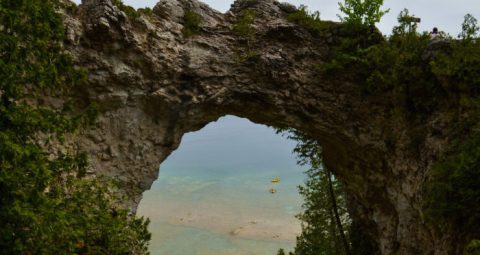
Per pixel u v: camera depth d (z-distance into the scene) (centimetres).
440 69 1888
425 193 1830
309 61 2342
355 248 2953
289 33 2320
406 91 2109
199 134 13650
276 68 2269
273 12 2434
